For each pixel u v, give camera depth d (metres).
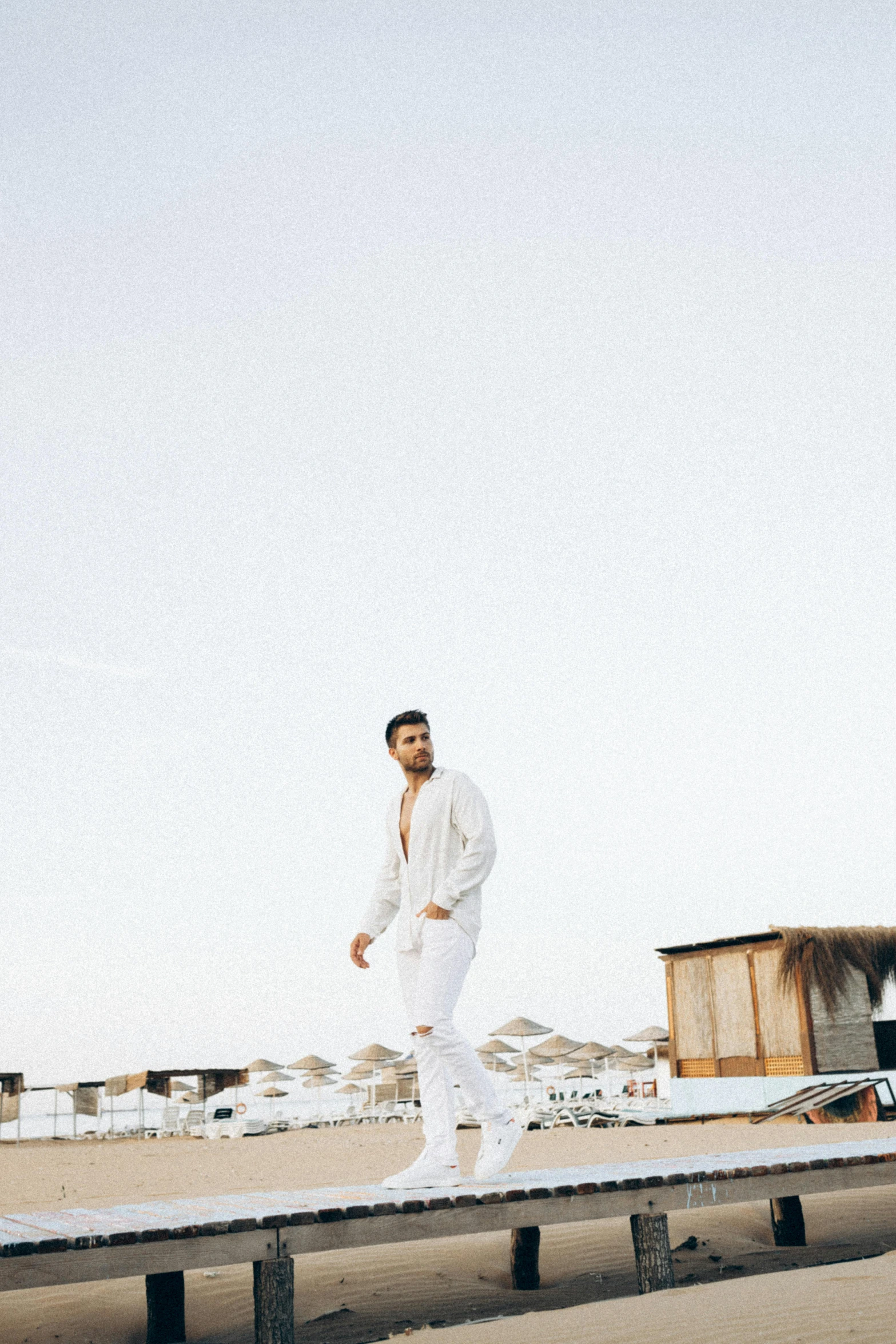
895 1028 20.41
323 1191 4.95
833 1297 4.03
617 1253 6.27
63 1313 5.10
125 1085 39.59
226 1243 3.93
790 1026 19.58
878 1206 7.46
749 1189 5.11
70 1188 10.09
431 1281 5.62
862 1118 16.80
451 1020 4.89
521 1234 5.71
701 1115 20.12
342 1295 5.36
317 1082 54.47
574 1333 3.86
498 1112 4.97
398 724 5.31
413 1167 4.78
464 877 4.94
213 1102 46.47
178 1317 4.87
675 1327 3.80
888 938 20.19
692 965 21.72
